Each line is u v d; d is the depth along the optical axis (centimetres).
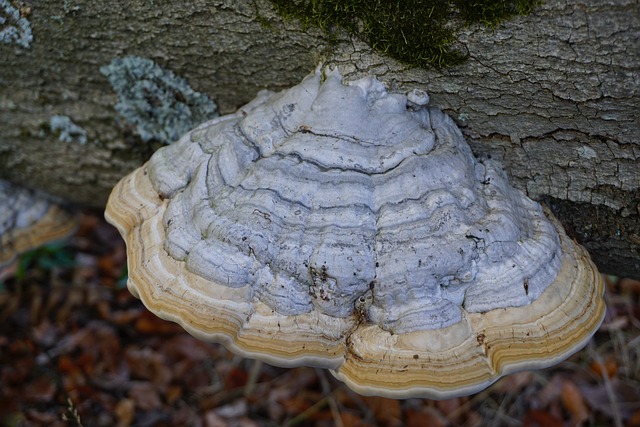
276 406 112
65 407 106
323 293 74
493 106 76
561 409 107
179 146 78
